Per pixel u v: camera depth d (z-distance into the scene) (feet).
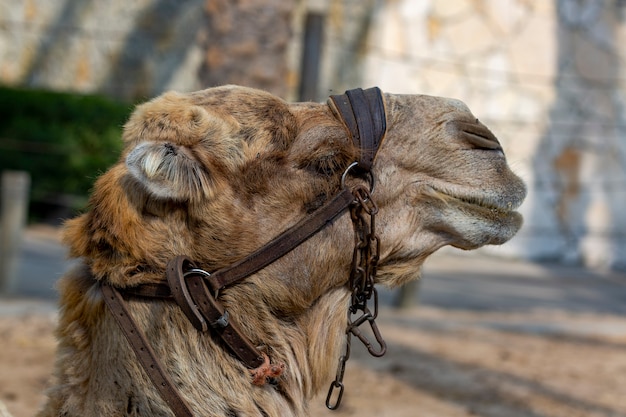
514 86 49.21
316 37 29.66
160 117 10.36
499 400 22.18
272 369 10.26
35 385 20.54
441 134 11.40
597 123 49.88
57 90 46.78
